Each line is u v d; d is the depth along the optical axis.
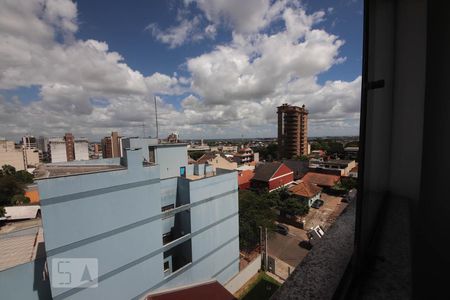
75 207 6.98
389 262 1.32
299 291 1.22
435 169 1.46
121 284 8.12
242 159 62.38
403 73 2.04
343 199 28.94
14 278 6.73
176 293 8.55
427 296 1.52
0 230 21.03
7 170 46.50
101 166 9.20
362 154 1.12
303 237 19.84
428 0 1.49
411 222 1.78
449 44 1.31
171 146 13.88
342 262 1.42
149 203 8.77
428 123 1.51
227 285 12.63
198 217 10.84
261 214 17.28
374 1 1.24
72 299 7.04
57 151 67.50
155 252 9.06
